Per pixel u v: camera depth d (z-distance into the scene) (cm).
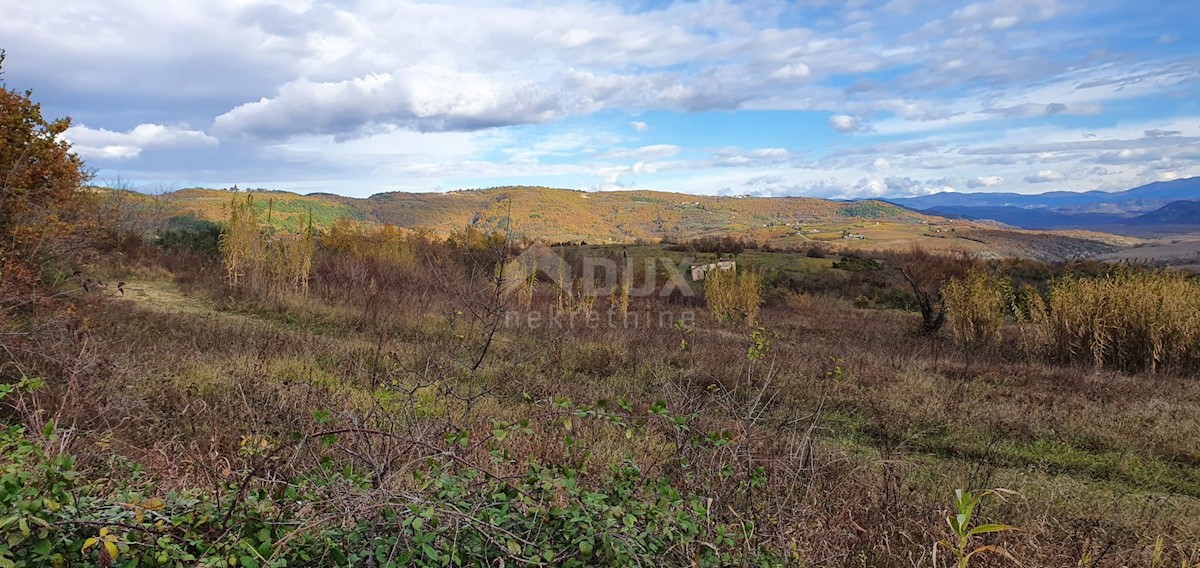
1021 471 570
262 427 439
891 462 483
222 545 230
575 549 267
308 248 1555
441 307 1313
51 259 1043
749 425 439
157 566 230
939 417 708
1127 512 474
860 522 367
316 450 359
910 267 2195
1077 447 639
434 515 249
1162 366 1063
